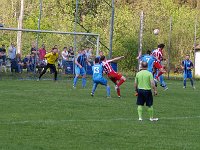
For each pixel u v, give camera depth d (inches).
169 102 1430.9
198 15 3523.6
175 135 893.2
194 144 816.3
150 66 1653.5
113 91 1728.6
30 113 1106.7
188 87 2103.8
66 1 3292.3
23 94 1519.4
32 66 2427.4
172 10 3750.0
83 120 1028.5
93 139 834.2
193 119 1098.7
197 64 3430.1
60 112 1136.2
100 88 1836.9
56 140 817.5
